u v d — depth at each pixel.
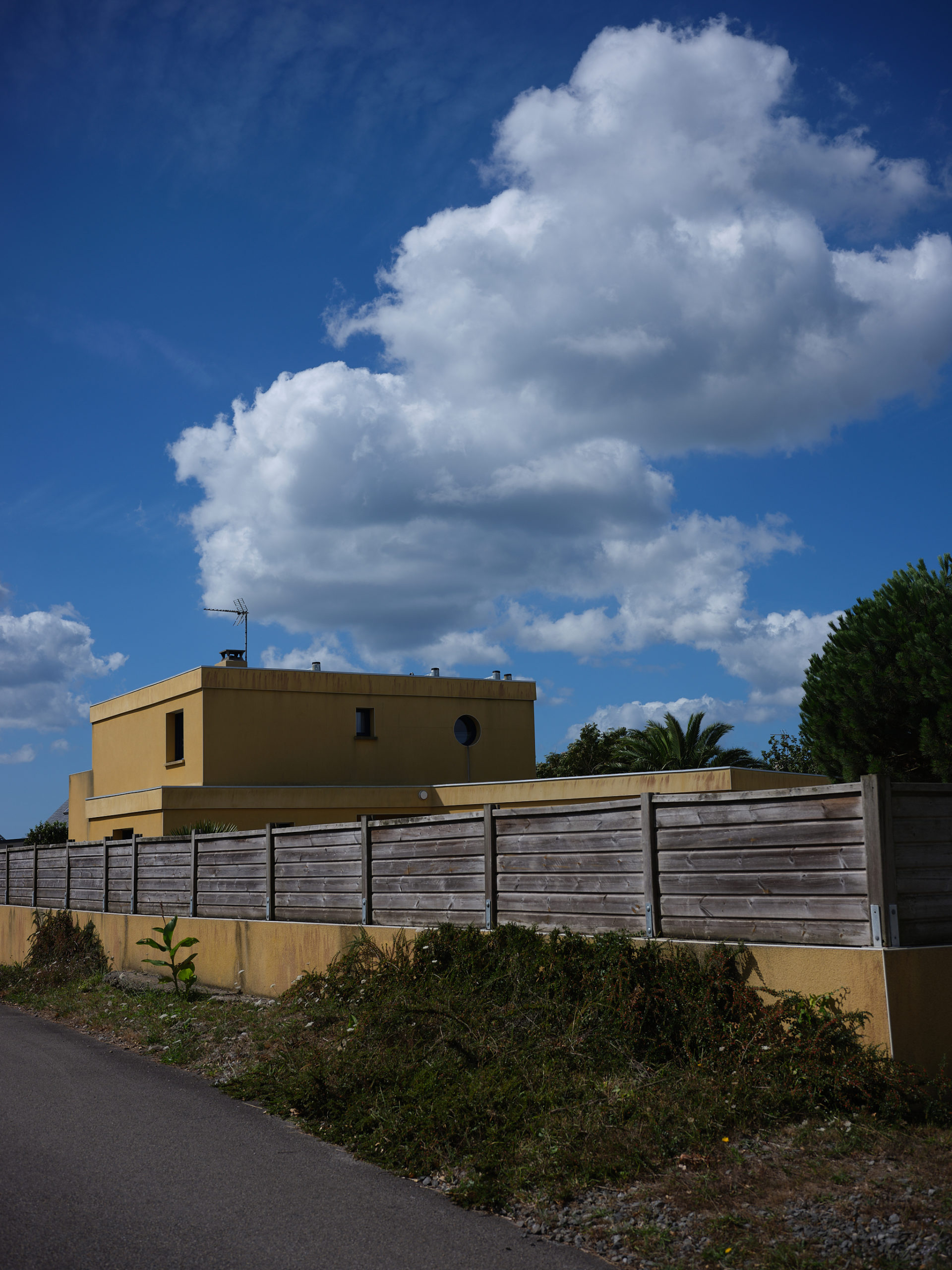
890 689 16.95
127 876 16.30
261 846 12.75
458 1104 6.54
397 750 31.66
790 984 6.75
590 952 7.91
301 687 30.30
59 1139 6.78
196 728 29.02
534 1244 4.88
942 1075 6.23
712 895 7.38
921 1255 4.47
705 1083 6.36
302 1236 4.96
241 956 12.82
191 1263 4.62
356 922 11.00
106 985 14.50
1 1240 4.88
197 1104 7.80
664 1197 5.25
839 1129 5.82
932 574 17.55
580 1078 6.81
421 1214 5.29
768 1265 4.48
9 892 22.16
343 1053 8.06
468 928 9.25
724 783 20.91
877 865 6.39
